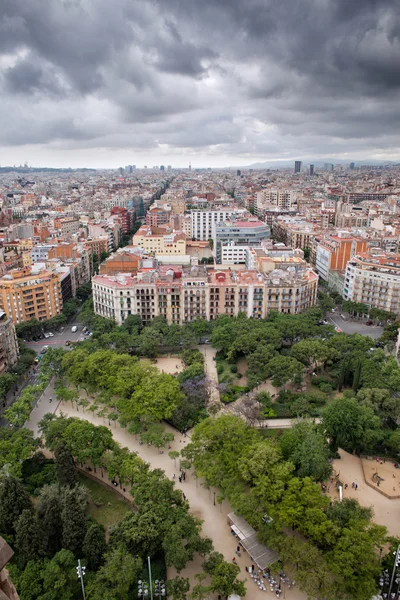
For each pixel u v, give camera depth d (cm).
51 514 13088
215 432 15788
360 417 16650
